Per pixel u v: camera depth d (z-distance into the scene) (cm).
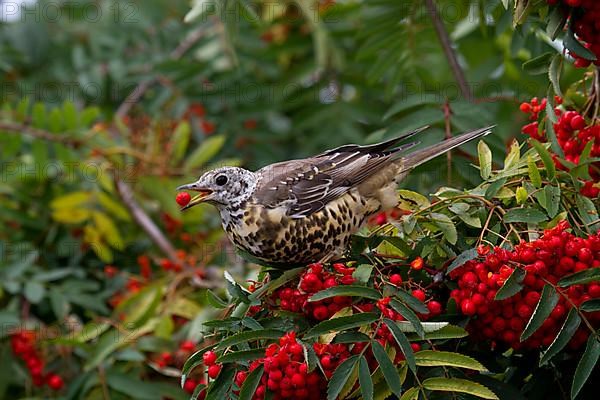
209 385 753
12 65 1478
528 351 794
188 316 1123
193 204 895
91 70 1446
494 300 704
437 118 996
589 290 705
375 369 714
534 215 750
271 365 700
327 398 688
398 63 1211
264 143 1461
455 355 699
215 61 1405
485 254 716
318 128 1405
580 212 768
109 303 1258
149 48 1475
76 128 1259
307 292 735
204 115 1452
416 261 730
